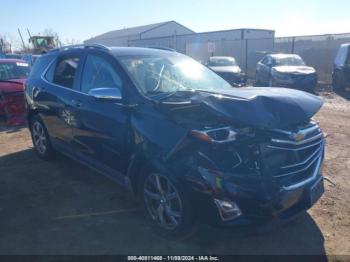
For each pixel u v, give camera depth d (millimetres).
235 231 2959
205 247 3352
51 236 3551
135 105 3633
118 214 3984
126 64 4039
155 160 3291
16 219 3893
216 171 2914
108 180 4965
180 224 3242
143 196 3646
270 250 3295
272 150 3037
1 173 5293
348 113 10031
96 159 4336
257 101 3080
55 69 5250
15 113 8586
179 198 3172
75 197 4430
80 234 3584
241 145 2957
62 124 4906
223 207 2910
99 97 3615
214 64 18375
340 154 5961
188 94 3443
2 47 35844
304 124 3340
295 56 16594
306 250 3287
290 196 3053
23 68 9992
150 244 3406
